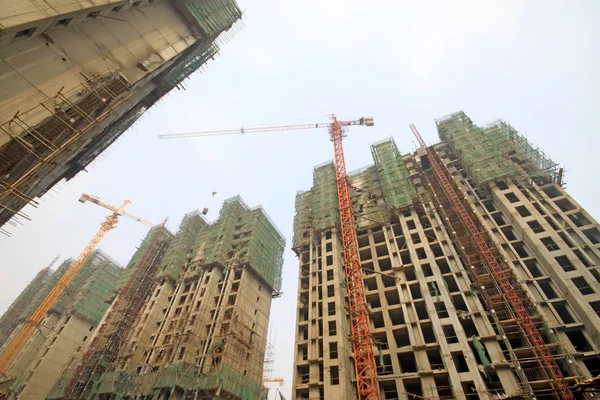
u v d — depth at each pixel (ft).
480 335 157.17
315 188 299.79
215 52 201.67
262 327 266.77
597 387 78.84
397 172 265.13
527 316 156.15
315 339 187.83
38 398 273.33
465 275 183.11
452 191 237.25
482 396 135.13
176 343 228.43
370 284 216.33
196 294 261.44
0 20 88.69
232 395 200.54
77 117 119.65
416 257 200.13
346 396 153.48
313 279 222.28
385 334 181.27
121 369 229.66
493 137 257.55
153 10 162.40
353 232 228.84
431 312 170.71
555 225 189.88
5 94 98.12
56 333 322.14
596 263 163.73
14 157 101.96
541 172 218.38
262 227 318.65
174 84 184.75
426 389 147.64
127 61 141.59
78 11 112.68
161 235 376.07
